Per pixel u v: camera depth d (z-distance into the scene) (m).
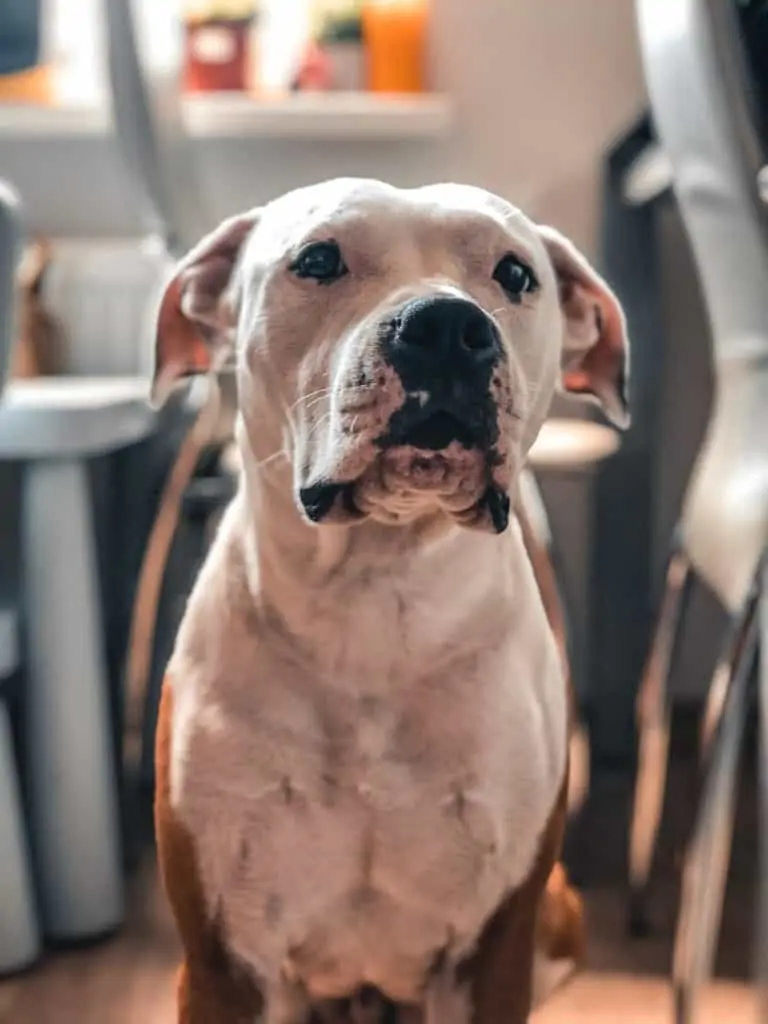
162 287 1.12
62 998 1.46
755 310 1.13
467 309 0.80
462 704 0.93
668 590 1.50
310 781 0.93
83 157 2.21
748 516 1.14
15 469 2.16
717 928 1.60
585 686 2.27
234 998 0.99
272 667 0.93
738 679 1.17
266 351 0.91
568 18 2.26
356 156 2.26
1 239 1.13
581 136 2.28
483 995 1.01
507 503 0.84
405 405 0.79
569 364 1.15
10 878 1.49
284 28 2.34
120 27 1.60
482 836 0.95
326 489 0.83
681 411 2.27
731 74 1.05
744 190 1.06
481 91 2.28
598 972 1.52
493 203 0.97
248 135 2.21
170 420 1.68
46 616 1.49
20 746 1.60
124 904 1.68
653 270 2.08
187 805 0.94
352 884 0.97
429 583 0.91
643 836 1.58
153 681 1.84
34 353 1.97
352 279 0.89
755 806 1.96
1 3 2.15
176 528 1.77
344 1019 1.15
